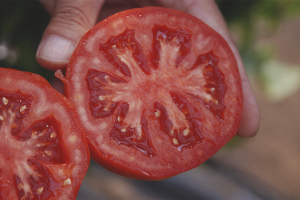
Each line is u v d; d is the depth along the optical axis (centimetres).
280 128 69
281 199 55
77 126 28
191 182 50
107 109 29
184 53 31
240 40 48
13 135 27
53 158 28
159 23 30
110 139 29
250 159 60
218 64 31
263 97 73
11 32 40
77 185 27
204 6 36
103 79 29
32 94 27
